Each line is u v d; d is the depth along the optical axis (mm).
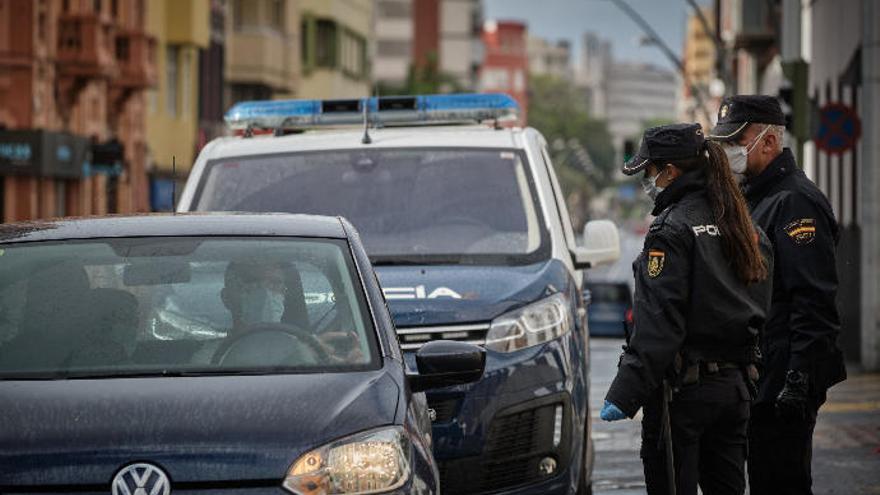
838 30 48125
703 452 12484
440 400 14555
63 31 67500
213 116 98062
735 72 107438
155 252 12094
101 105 74438
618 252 17281
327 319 11641
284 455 10047
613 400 11930
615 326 70188
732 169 13328
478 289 15188
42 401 10414
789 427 13352
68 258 12047
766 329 13305
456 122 18750
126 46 77750
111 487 9891
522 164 17266
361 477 10039
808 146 59469
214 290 11773
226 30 101750
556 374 14945
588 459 16672
